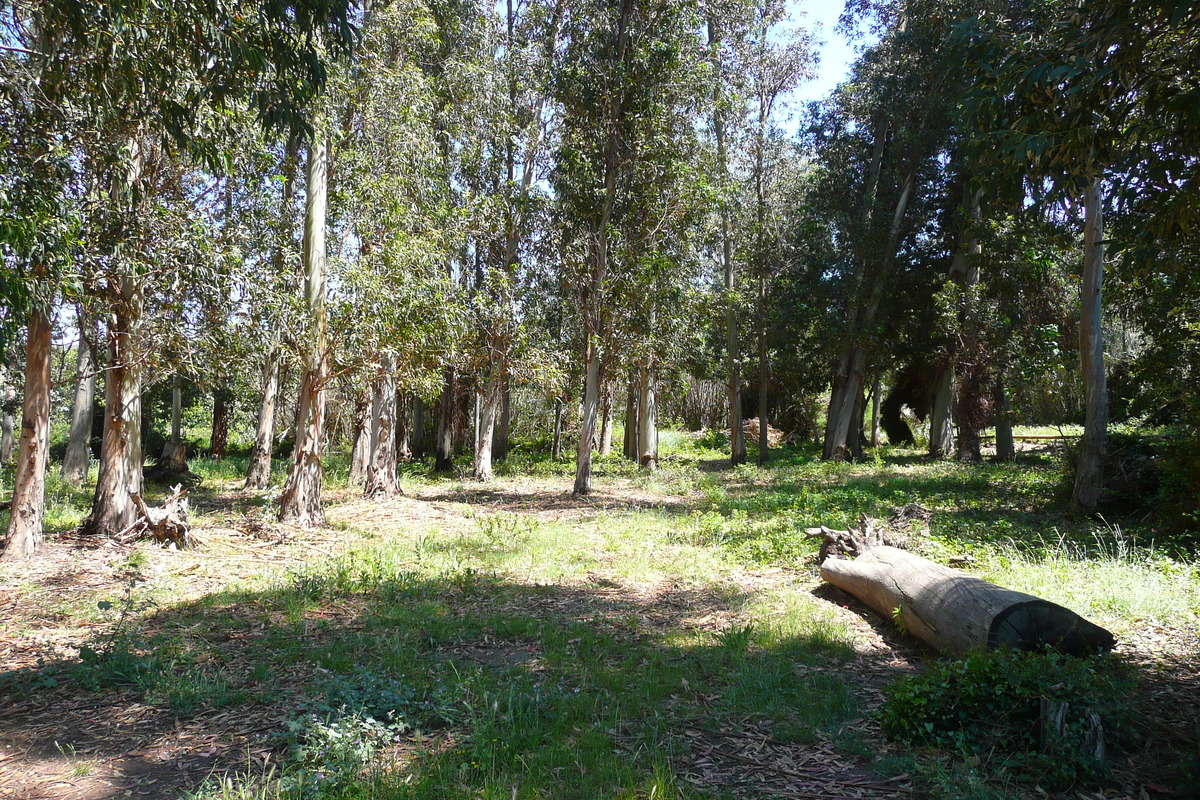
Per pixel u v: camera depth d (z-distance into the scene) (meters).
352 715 4.23
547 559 9.59
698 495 17.77
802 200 28.64
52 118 7.34
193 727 4.50
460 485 20.69
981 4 15.82
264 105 6.92
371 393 20.20
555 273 19.89
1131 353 24.66
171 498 10.61
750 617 6.85
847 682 5.18
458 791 3.59
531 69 20.75
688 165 17.19
